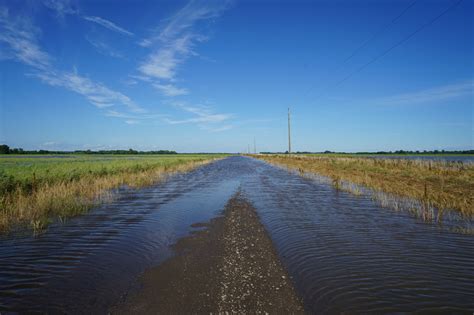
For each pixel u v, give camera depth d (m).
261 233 8.14
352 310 4.26
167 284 5.07
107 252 6.83
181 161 54.28
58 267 5.96
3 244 7.48
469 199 11.91
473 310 4.32
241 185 20.44
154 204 13.24
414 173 21.98
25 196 13.15
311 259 6.27
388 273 5.56
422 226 8.95
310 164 39.72
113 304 4.46
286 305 4.34
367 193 15.70
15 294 4.86
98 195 15.41
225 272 5.50
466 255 6.50
